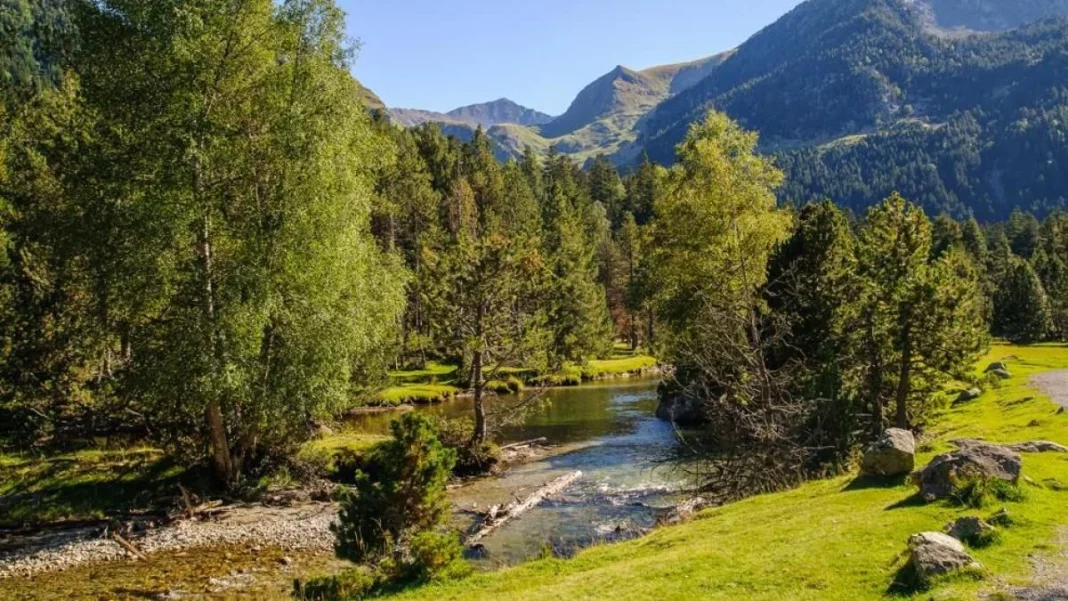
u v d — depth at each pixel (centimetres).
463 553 2412
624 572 1609
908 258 3353
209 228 3011
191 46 2795
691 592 1391
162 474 3169
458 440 3906
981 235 13475
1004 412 3706
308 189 3042
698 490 2947
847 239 4306
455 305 4122
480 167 14075
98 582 2202
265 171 3098
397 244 9106
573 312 7994
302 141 2983
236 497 3134
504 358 4166
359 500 1977
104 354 3431
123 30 2869
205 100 2906
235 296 2827
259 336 2870
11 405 3312
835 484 2327
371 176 3591
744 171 5219
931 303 3122
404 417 2016
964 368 3269
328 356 3056
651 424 5178
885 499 1942
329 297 3062
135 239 2741
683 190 5266
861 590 1280
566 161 18162
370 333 3447
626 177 18875
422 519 1978
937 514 1658
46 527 2731
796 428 2947
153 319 2972
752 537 1770
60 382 3384
